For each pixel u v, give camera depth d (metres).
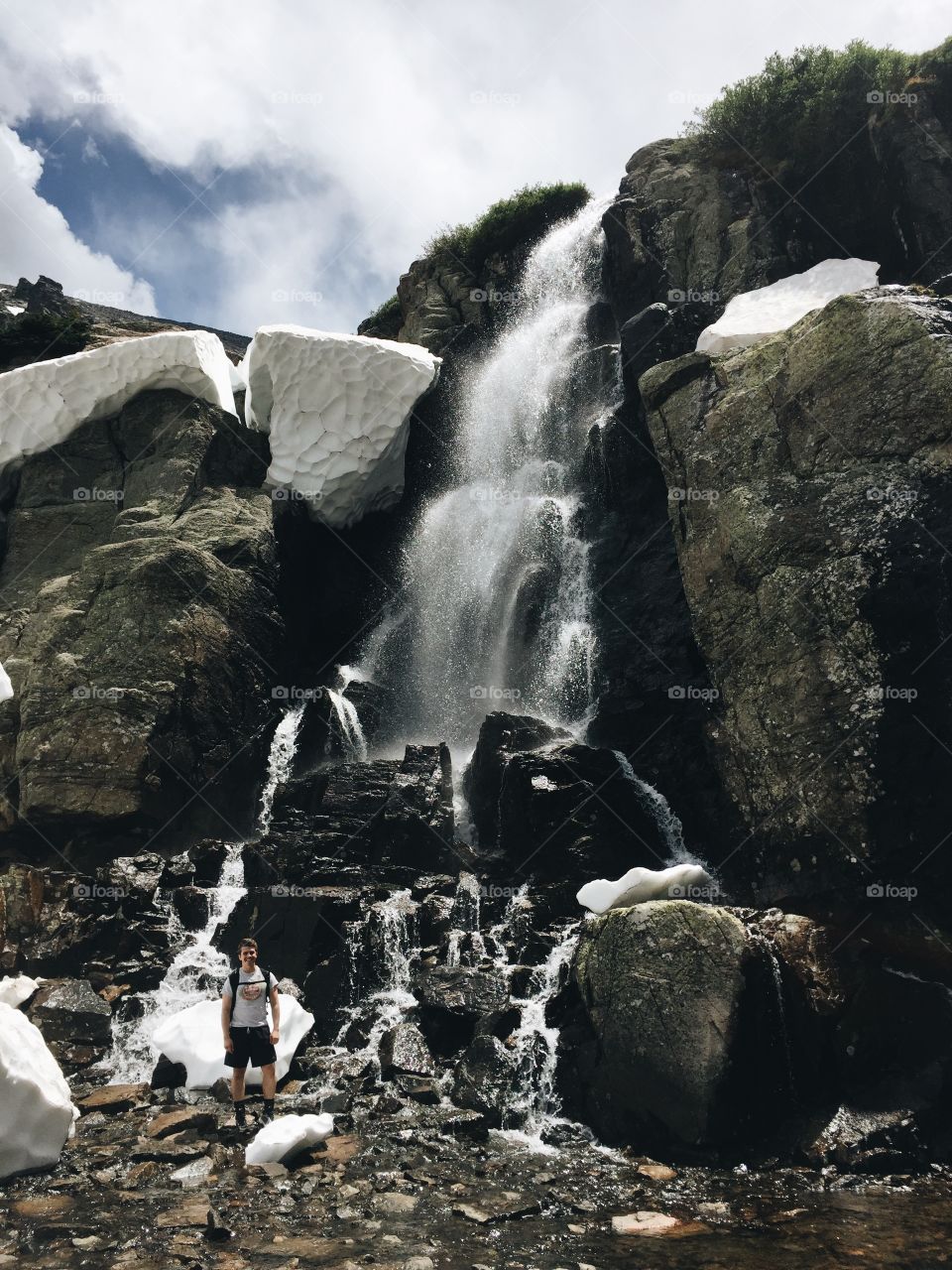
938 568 8.44
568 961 8.41
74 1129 6.71
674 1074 6.56
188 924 10.44
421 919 9.49
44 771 12.09
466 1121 6.73
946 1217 5.35
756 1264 4.66
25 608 14.20
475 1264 4.64
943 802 8.15
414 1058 7.73
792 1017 7.05
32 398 16.34
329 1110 7.03
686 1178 6.05
